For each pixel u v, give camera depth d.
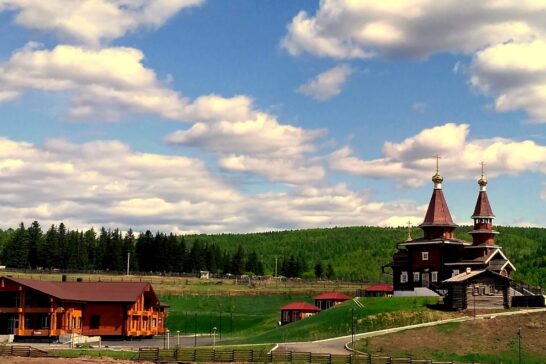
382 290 154.50
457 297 110.88
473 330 100.75
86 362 83.50
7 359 84.00
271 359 86.56
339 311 114.94
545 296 113.31
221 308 160.25
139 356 88.00
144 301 130.75
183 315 150.12
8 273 185.50
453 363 86.38
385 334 100.50
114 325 122.50
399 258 135.50
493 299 110.88
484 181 129.88
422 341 97.44
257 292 176.25
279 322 137.88
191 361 86.19
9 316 115.31
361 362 85.69
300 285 193.12
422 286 129.25
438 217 131.00
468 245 128.50
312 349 94.44
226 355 87.88
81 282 127.94
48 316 114.69
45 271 197.62
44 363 82.25
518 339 97.81
